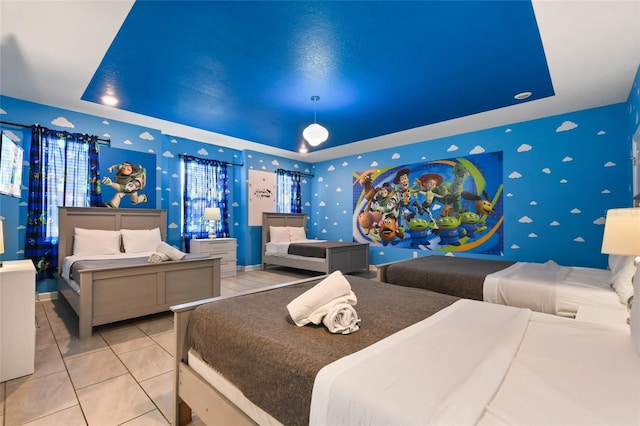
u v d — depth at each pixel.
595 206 3.69
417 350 1.11
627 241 1.55
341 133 4.80
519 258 4.24
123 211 4.19
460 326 1.36
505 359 1.04
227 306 1.66
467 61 2.63
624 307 2.00
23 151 3.51
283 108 3.71
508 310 1.61
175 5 1.94
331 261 4.89
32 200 3.57
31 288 2.06
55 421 1.59
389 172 5.72
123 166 4.29
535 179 4.12
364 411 0.80
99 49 2.45
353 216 6.31
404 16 2.05
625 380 0.92
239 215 5.98
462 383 0.88
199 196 5.31
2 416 1.62
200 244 4.93
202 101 3.51
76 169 3.89
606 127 3.62
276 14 2.03
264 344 1.19
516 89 3.18
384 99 3.43
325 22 2.11
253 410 1.15
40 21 2.10
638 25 2.10
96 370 2.10
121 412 1.67
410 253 5.41
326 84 3.06
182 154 5.11
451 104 3.59
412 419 0.73
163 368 2.14
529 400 0.81
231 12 2.01
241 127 4.52
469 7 1.96
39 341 2.58
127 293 2.90
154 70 2.79
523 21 2.10
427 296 1.94
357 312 1.60
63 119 3.80
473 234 4.67
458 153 4.84
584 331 1.32
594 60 2.59
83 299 2.64
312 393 0.94
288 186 6.62
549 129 4.02
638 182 2.90
